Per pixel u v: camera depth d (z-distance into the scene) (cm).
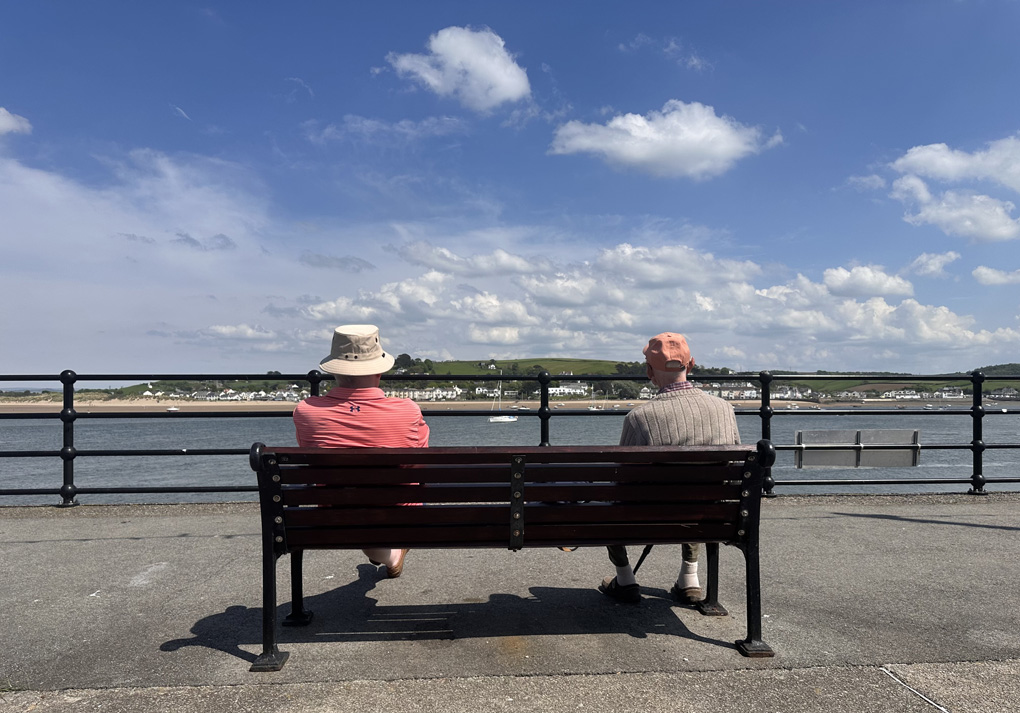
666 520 258
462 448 242
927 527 465
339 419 277
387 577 357
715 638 274
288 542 251
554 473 249
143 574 364
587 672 242
